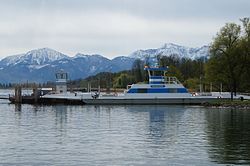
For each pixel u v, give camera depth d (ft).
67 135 192.54
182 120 263.08
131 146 160.97
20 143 168.76
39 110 364.99
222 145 161.38
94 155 143.43
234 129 211.61
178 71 591.37
